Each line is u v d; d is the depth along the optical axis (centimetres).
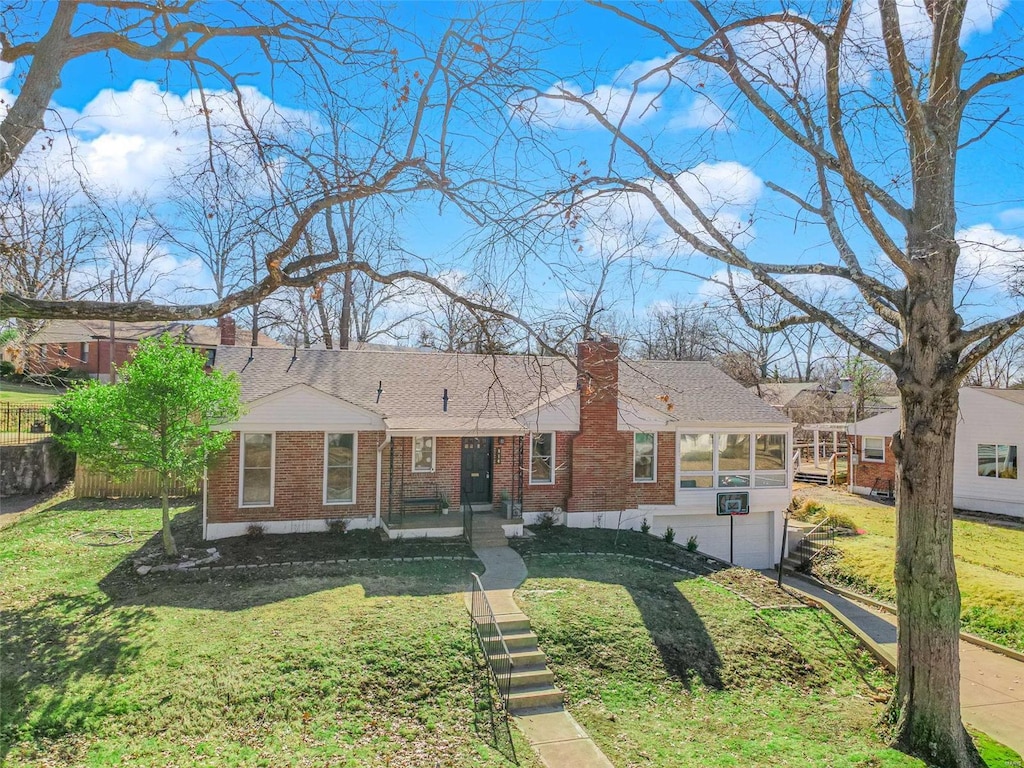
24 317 459
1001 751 1076
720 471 2248
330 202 555
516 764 912
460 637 1202
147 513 2098
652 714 1104
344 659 1097
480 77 584
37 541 1748
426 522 1861
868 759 979
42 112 514
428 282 607
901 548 1053
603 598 1455
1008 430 2848
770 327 1142
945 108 1005
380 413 1922
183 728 924
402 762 889
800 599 1642
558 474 2089
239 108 575
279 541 1745
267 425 1795
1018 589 1753
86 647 1107
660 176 910
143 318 478
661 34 849
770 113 975
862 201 955
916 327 1017
